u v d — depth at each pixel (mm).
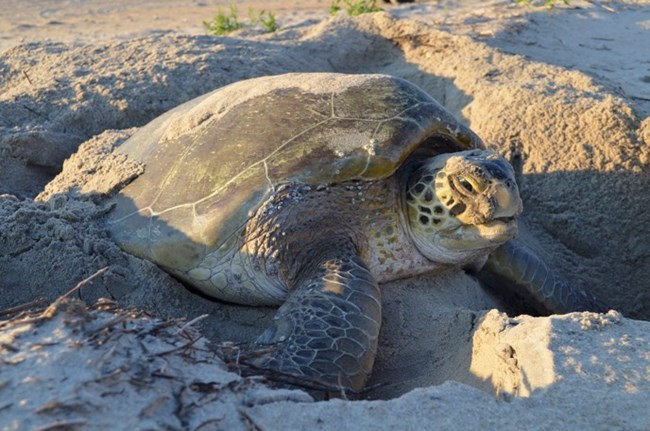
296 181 3809
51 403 2186
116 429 2184
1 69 7359
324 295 3434
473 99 6395
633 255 5156
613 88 6426
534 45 8523
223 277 3877
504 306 4668
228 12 13359
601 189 5285
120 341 2447
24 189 5738
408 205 4039
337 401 2543
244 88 4453
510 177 3924
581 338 2926
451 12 11383
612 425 2480
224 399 2426
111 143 5145
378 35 8023
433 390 2650
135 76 6664
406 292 4094
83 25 12477
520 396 2703
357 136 3922
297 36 8336
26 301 3967
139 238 4082
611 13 10297
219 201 3865
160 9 14141
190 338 2641
